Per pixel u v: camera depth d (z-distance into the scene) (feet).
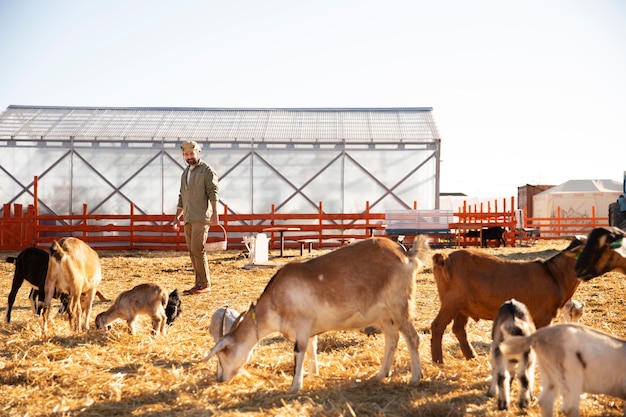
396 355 26.45
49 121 100.48
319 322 22.50
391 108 109.19
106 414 20.59
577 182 132.67
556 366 17.69
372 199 96.43
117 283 53.31
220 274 58.49
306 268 22.61
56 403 21.50
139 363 26.40
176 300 36.55
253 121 103.45
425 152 96.43
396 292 22.62
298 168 96.12
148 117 104.27
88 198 94.89
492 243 95.76
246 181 95.76
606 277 50.11
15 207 92.63
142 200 95.35
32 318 36.63
